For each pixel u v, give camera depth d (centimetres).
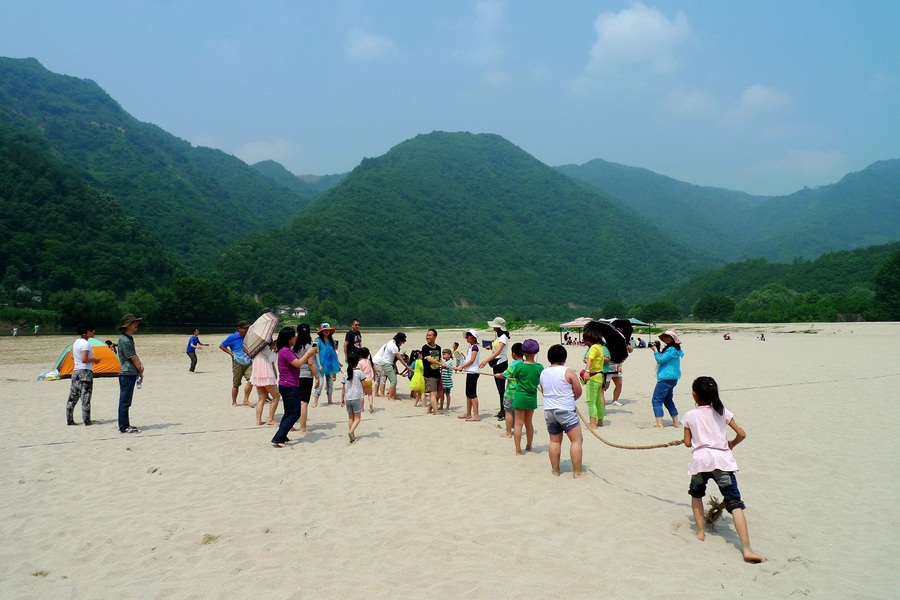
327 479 664
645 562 439
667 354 960
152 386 1594
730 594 390
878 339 3872
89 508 568
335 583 402
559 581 406
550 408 664
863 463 736
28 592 393
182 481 658
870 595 392
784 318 8250
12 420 1048
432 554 453
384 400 1297
